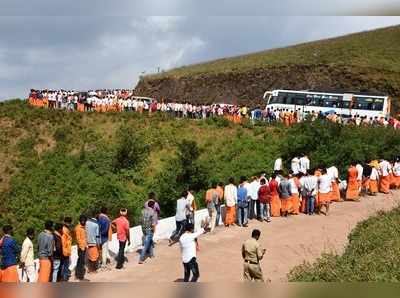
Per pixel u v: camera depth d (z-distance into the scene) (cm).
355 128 3316
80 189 3338
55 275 1308
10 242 1198
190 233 1286
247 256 1190
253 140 3644
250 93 6856
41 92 4691
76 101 4491
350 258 903
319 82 6362
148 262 1559
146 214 1563
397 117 4906
